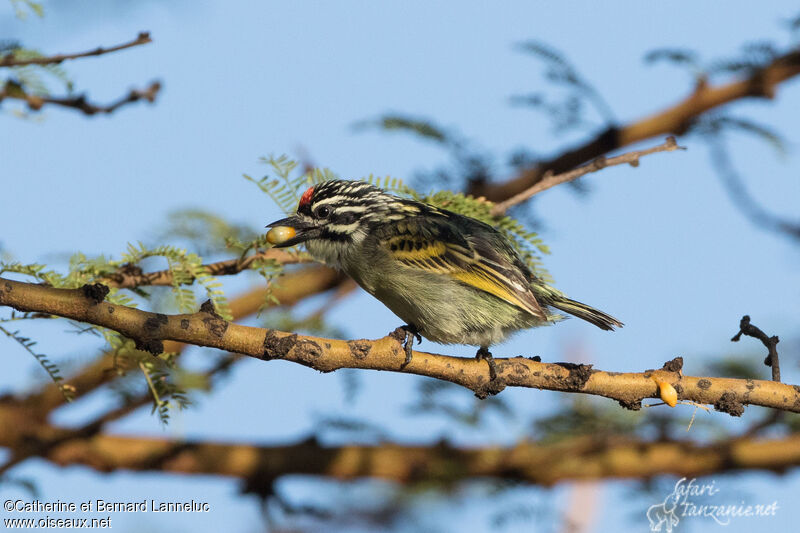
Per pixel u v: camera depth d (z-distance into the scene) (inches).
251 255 428.1
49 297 279.4
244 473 466.0
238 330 302.0
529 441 475.8
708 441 478.3
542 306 430.0
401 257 424.2
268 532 472.1
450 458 472.7
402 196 456.1
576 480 466.0
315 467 468.8
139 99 354.0
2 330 304.5
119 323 286.8
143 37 290.7
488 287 409.7
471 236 424.5
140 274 375.9
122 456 448.1
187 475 456.8
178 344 419.5
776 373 355.6
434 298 416.8
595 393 349.7
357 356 323.6
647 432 480.4
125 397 426.6
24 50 343.9
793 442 466.6
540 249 439.8
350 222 439.8
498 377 344.2
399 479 473.1
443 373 339.6
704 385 349.4
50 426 441.4
